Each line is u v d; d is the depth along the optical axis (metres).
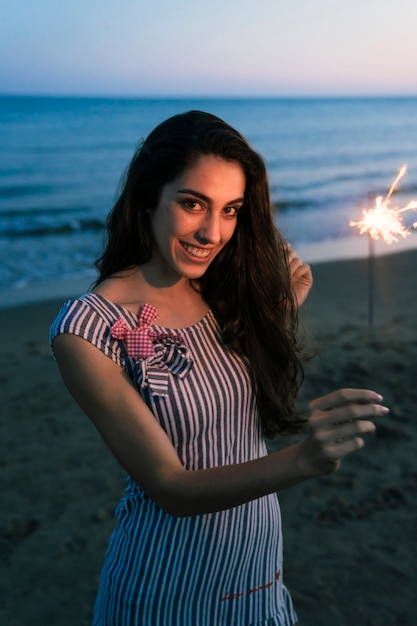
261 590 1.70
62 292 12.30
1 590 3.56
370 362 6.60
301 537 3.90
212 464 1.58
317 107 140.50
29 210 22.94
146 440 1.39
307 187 30.98
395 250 15.70
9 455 5.11
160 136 1.54
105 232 1.78
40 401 6.22
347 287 11.30
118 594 1.62
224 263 1.71
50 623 3.31
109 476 4.77
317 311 9.32
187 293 1.69
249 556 1.67
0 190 27.98
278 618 1.75
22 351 8.04
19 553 3.88
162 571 1.59
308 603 3.34
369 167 39.41
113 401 1.43
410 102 180.00
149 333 1.54
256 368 1.68
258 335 1.72
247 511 1.65
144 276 1.64
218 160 1.49
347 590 3.43
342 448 1.17
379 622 3.19
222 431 1.59
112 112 104.50
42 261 15.41
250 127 72.75
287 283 1.78
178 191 1.49
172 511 1.36
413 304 9.70
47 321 9.89
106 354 1.46
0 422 5.73
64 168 35.06
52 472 4.84
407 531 3.90
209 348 1.65
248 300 1.71
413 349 7.03
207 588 1.62
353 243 17.28
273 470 1.24
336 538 3.88
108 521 4.20
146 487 1.39
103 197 26.34
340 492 4.34
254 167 1.55
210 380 1.59
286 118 92.19
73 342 1.45
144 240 1.61
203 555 1.59
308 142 55.19
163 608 1.60
